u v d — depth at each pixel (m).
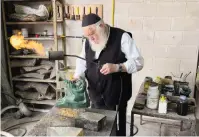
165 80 2.07
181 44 2.46
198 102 2.24
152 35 2.51
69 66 2.82
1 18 2.63
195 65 2.47
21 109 2.73
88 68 1.59
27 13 2.58
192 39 2.41
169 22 2.42
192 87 2.50
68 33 2.74
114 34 1.52
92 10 2.58
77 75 1.57
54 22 2.53
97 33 1.46
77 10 2.62
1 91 2.73
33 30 2.82
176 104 1.69
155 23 2.46
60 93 2.64
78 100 1.39
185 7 2.34
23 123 2.63
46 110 2.92
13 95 2.86
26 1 2.72
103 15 2.59
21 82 2.88
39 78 2.74
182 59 2.49
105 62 1.53
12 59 2.83
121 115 1.66
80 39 2.73
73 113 1.29
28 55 2.71
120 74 1.56
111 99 1.59
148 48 2.55
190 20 2.37
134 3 2.46
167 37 2.47
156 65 2.58
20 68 2.84
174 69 2.54
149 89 1.73
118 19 2.54
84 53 1.63
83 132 1.11
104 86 1.57
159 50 2.53
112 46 1.51
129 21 2.52
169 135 2.33
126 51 1.51
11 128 2.52
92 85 1.61
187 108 1.62
